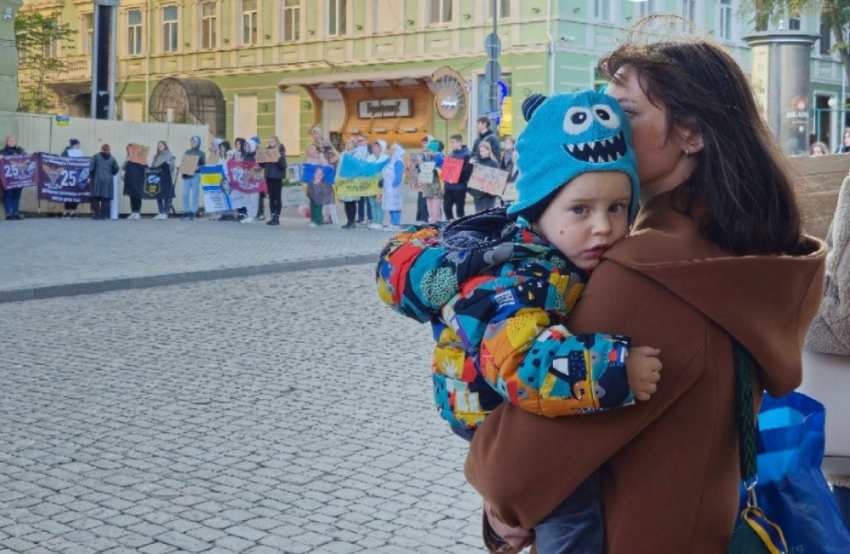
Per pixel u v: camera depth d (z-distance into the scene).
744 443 1.98
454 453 6.02
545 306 1.99
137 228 21.77
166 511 5.03
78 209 25.94
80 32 45.78
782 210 2.05
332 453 6.00
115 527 4.81
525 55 35.00
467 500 5.21
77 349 9.11
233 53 42.91
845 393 2.84
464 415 2.12
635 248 1.97
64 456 5.93
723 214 2.01
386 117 38.59
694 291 1.93
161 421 6.70
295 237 19.84
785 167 2.10
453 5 36.91
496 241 2.05
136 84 45.97
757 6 25.39
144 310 11.38
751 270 1.94
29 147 25.53
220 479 5.53
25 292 12.15
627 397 1.86
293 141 41.75
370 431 6.47
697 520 1.95
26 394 7.43
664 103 2.06
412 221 25.50
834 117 41.38
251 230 21.58
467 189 20.50
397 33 38.25
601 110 2.00
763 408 2.29
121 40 46.41
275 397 7.36
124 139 27.02
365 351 9.06
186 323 10.50
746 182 2.02
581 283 2.03
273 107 41.97
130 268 14.35
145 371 8.20
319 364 8.50
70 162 24.47
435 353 2.16
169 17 44.91
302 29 40.91
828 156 3.23
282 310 11.38
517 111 35.28
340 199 22.02
